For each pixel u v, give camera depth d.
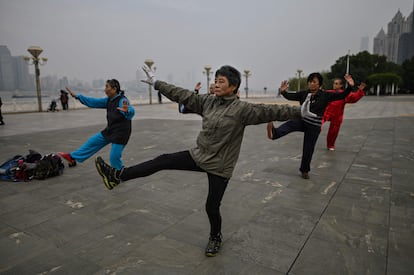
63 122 12.33
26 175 4.37
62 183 4.25
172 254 2.40
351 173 4.71
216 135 2.18
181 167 2.34
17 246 2.53
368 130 9.56
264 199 3.61
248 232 2.78
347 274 2.13
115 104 3.84
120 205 3.45
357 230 2.81
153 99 30.55
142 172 2.37
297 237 2.68
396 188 4.00
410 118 13.15
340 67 56.16
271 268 2.21
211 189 2.29
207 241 2.61
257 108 2.15
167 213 3.22
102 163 2.44
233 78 2.15
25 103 18.25
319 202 3.51
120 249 2.48
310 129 4.19
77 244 2.56
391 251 2.43
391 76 50.16
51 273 2.14
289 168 5.01
